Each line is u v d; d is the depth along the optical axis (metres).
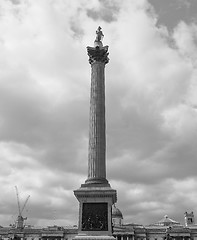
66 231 155.50
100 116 72.88
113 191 64.75
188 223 191.75
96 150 69.56
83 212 64.12
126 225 170.12
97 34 84.00
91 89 76.12
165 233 156.62
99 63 78.38
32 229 160.00
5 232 159.12
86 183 67.00
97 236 61.72
